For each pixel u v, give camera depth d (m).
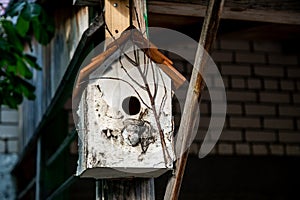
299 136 10.89
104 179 4.50
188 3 5.29
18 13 7.19
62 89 6.79
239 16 5.54
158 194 9.80
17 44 7.75
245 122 10.74
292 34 6.75
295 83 11.05
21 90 8.02
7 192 11.59
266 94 10.91
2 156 11.80
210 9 4.20
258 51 11.03
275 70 11.01
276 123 10.87
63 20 7.07
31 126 9.79
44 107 8.31
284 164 10.76
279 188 10.67
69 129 9.92
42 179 8.95
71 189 9.98
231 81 10.82
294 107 10.97
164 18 5.52
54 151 9.05
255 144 10.72
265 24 5.90
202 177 10.36
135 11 4.56
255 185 10.55
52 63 7.79
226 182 10.47
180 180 4.22
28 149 9.94
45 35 7.24
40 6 6.96
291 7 5.55
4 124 11.92
